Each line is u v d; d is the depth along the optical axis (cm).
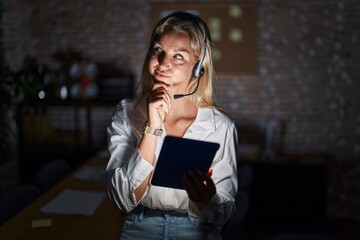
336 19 439
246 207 254
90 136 454
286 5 442
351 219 463
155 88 160
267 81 457
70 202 277
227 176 168
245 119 466
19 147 449
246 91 461
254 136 467
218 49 455
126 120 170
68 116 486
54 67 481
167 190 168
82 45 474
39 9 473
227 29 450
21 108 447
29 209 265
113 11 464
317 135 461
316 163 429
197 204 162
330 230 435
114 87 443
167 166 158
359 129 454
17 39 471
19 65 476
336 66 446
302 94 455
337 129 457
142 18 462
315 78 451
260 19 447
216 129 168
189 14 165
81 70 455
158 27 163
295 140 464
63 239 228
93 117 482
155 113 156
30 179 455
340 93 450
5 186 458
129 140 170
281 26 446
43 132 454
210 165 157
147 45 465
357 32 438
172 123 170
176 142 153
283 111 461
